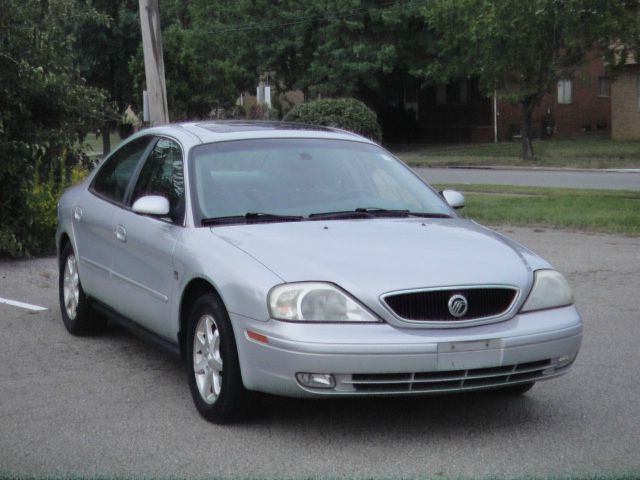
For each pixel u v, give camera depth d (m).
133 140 7.39
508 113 48.78
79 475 4.62
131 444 5.11
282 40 44.88
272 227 5.73
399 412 5.69
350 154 6.70
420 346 4.83
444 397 6.00
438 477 4.57
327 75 44.16
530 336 5.09
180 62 25.88
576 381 6.36
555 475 4.58
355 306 4.89
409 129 50.81
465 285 5.03
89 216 7.32
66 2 13.60
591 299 9.20
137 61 25.95
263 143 6.54
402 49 45.31
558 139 47.34
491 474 4.61
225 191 6.09
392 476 4.59
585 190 21.19
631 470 4.65
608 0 32.19
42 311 8.90
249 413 5.37
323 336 4.81
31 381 6.44
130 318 6.70
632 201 17.95
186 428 5.39
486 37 33.16
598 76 49.31
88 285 7.39
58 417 5.61
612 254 12.01
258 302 5.00
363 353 4.79
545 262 5.60
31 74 12.36
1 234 11.92
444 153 42.12
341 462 4.80
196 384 5.59
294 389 4.89
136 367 6.82
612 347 7.29
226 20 45.69
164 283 5.99
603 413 5.64
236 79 30.22
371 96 49.72
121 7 42.62
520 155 37.94
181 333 5.85
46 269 11.48
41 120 13.40
